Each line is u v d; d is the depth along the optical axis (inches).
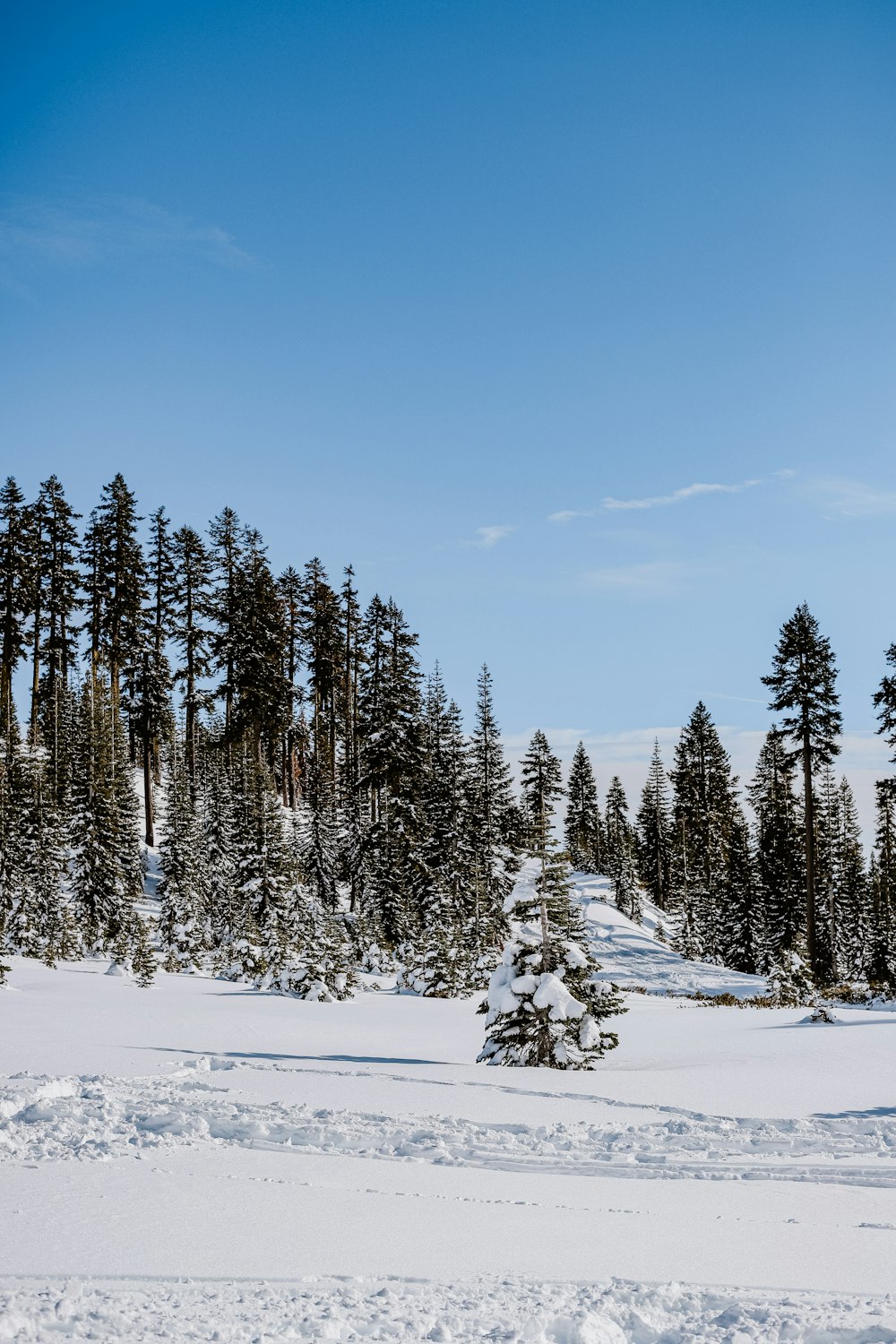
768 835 2497.5
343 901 2471.7
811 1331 233.5
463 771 2610.7
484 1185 364.5
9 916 1749.5
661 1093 567.5
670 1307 251.9
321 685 2992.1
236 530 2758.4
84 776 1999.3
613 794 4143.7
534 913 727.7
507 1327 228.5
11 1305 229.1
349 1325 225.8
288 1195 338.3
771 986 1425.9
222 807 2347.4
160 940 1830.7
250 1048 748.6
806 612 1833.2
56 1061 652.7
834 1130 473.1
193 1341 214.5
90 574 2640.3
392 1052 764.0
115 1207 317.7
